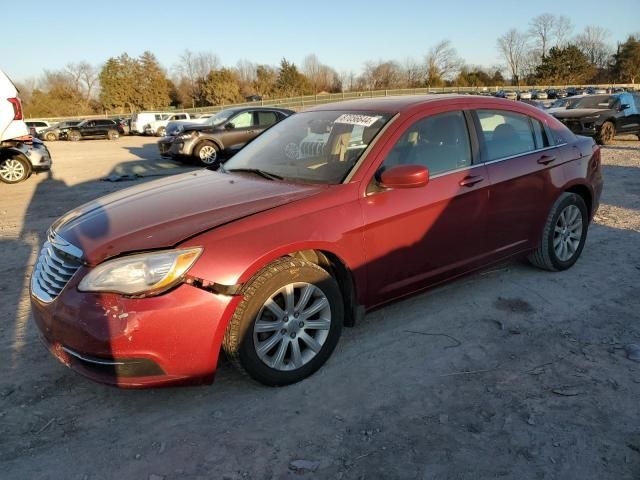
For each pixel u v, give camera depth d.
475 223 3.79
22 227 7.18
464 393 2.92
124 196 3.52
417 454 2.46
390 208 3.28
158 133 36.47
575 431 2.58
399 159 3.43
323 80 80.50
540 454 2.44
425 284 3.62
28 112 72.00
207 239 2.69
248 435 2.62
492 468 2.36
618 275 4.55
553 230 4.42
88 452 2.54
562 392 2.89
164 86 77.56
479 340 3.50
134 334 2.54
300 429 2.66
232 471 2.38
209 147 13.81
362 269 3.22
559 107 17.08
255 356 2.85
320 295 3.06
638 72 80.56
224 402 2.90
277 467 2.40
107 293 2.58
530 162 4.14
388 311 3.96
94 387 3.09
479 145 3.88
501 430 2.61
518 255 4.25
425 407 2.80
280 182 3.45
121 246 2.69
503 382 3.01
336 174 3.32
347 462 2.42
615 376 3.04
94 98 83.31
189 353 2.63
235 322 2.75
